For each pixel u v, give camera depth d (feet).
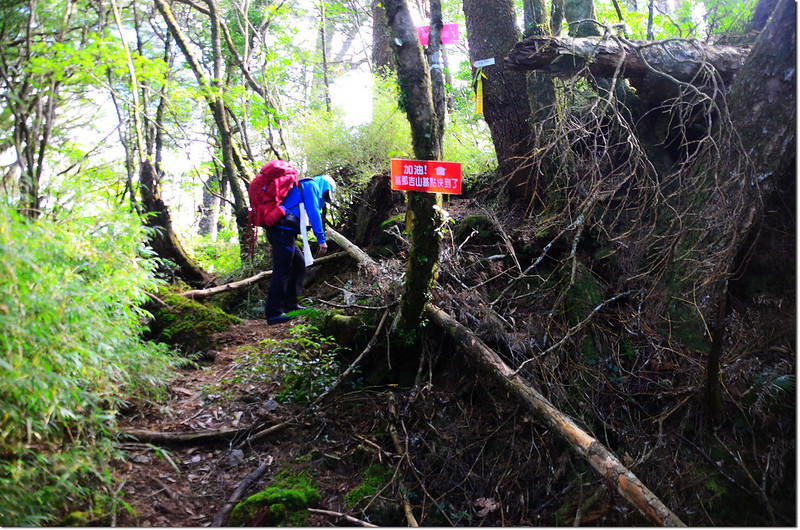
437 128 12.91
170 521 11.46
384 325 15.88
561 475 12.51
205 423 14.43
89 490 11.12
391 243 20.57
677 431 12.66
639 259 15.43
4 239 9.12
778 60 12.63
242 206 26.37
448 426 13.91
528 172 17.75
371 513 12.29
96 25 19.22
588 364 14.05
